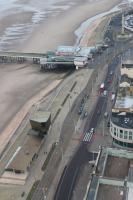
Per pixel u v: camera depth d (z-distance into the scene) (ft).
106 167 498.69
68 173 631.15
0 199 592.19
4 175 643.45
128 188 442.50
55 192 594.65
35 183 619.26
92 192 440.45
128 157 515.50
